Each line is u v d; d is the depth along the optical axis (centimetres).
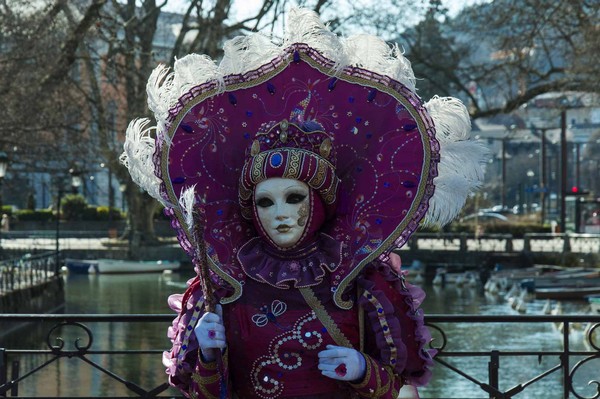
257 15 2483
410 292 344
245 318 332
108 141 2792
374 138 347
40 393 1181
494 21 2598
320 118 352
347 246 340
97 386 1226
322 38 352
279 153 328
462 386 1188
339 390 330
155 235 3959
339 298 331
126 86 2659
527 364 1348
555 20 2453
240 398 339
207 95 354
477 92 3209
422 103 349
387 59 351
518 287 2777
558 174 6450
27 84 2166
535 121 7838
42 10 2295
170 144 350
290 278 328
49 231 4497
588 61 2380
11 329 1711
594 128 7519
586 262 3244
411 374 341
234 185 351
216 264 341
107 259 3619
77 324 562
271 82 354
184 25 2759
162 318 553
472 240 3759
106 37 2581
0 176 2059
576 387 1190
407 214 340
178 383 343
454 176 344
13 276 1972
